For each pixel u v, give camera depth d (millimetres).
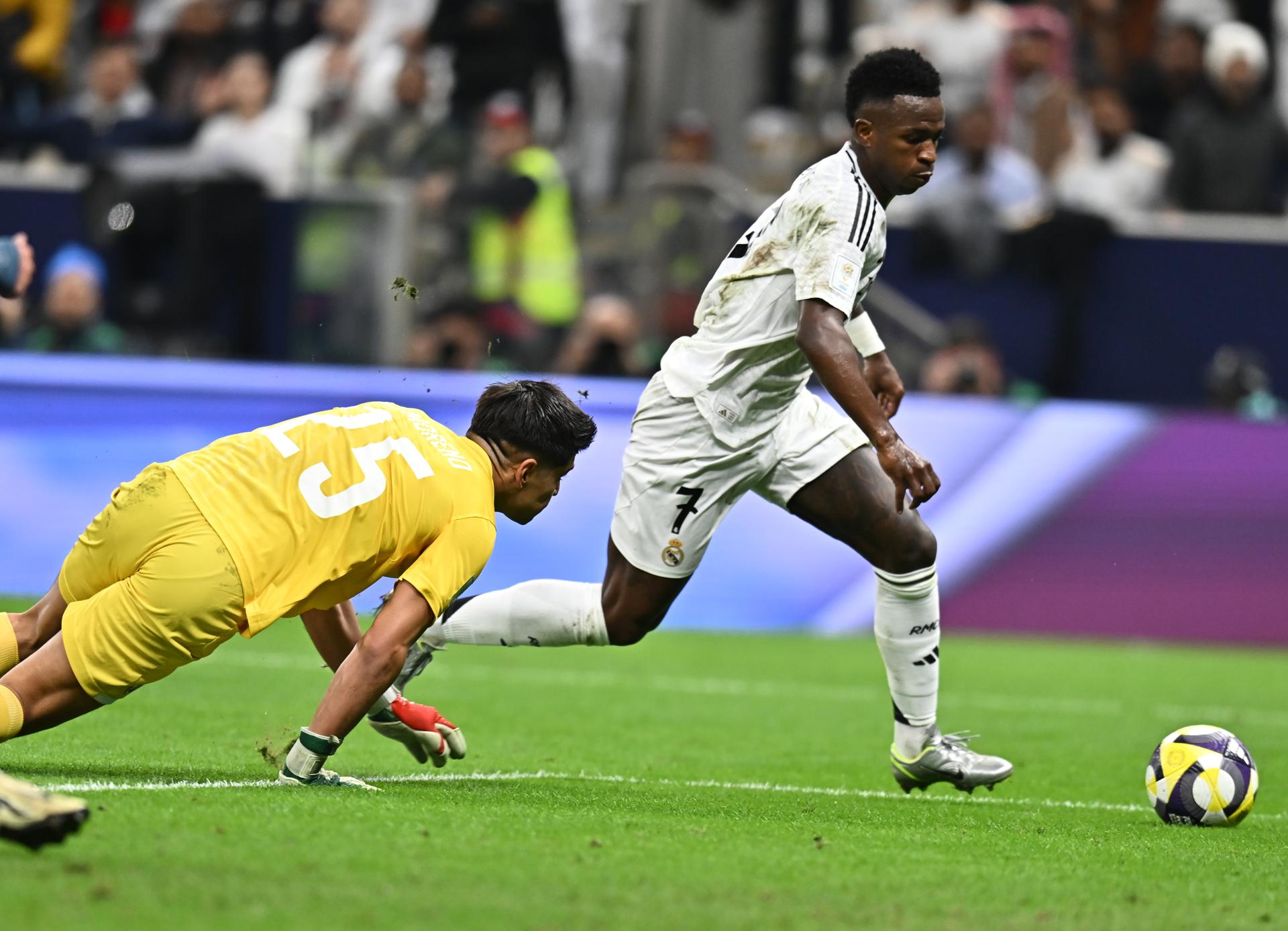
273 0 54906
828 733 25469
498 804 15602
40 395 39219
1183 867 14328
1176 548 41781
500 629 19062
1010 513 41688
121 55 53969
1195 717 29125
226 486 15203
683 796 17656
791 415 18906
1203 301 44344
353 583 15781
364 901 10883
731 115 53625
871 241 17516
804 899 11844
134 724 21078
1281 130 50438
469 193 45844
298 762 15711
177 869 11406
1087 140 50969
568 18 55469
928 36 51500
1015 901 12297
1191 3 55562
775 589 41406
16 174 44344
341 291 42938
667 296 44562
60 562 39062
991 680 33969
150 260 43500
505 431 16391
